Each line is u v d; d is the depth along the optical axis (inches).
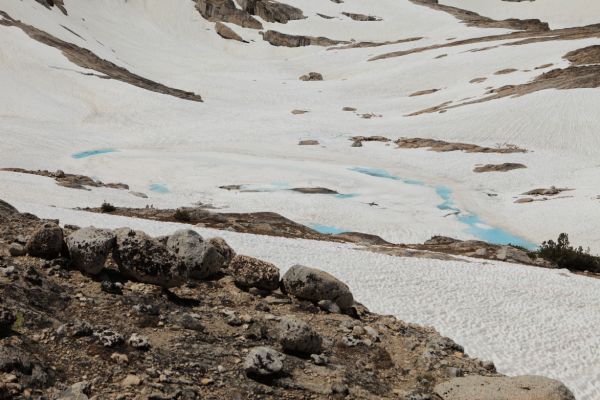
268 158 3046.3
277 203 2252.7
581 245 1887.3
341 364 443.2
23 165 2536.9
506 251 1605.6
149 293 473.1
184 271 504.1
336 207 2231.8
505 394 420.2
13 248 483.5
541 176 2687.0
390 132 3622.0
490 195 2503.7
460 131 3444.9
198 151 3186.5
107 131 3538.4
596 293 1182.9
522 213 2255.2
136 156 2947.8
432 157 3053.6
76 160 2797.7
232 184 2522.1
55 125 3457.2
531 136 3230.8
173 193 2368.4
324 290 569.3
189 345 407.5
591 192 2381.9
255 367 384.2
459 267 1304.1
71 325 380.5
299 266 584.4
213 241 681.0
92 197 1991.9
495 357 776.3
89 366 344.8
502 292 1121.4
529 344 841.5
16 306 372.2
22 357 320.2
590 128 3218.5
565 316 1001.5
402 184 2605.8
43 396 303.7
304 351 440.5
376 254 1359.5
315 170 2787.9
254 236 1381.6
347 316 559.5
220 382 368.2
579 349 841.5
